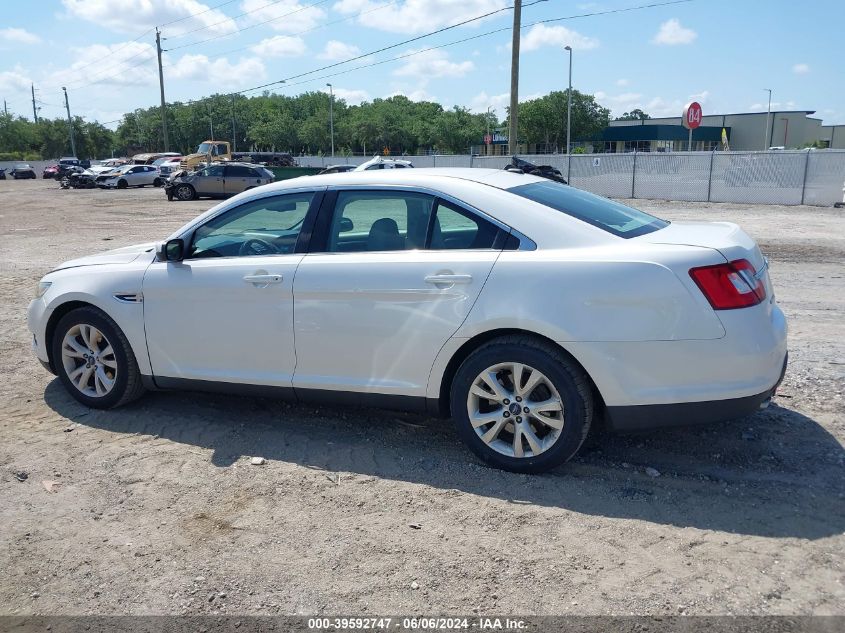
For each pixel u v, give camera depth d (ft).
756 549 10.69
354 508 12.23
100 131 401.08
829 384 17.19
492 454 13.33
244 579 10.32
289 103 465.06
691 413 12.15
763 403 12.68
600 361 12.17
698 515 11.71
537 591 9.85
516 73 101.09
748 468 13.25
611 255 12.28
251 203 15.39
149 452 14.64
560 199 13.98
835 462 13.33
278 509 12.26
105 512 12.28
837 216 64.69
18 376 19.67
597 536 11.16
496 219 13.23
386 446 14.73
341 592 9.96
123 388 16.46
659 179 91.56
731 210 73.61
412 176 14.24
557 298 12.33
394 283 13.42
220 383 15.43
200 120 423.64
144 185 150.20
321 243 14.53
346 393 14.25
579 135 284.82
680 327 11.85
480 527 11.52
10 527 11.84
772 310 12.84
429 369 13.46
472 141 349.41
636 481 12.91
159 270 15.84
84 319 16.56
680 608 9.40
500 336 13.06
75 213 83.51
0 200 110.83
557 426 12.73
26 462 14.23
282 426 15.88
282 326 14.51
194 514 12.15
